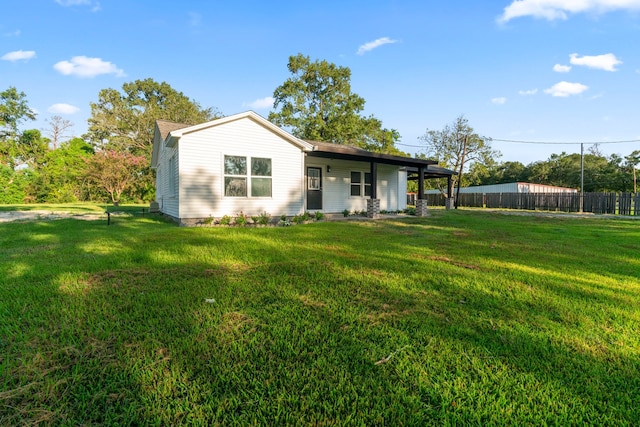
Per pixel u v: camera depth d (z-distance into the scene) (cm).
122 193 2584
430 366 171
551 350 191
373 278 336
